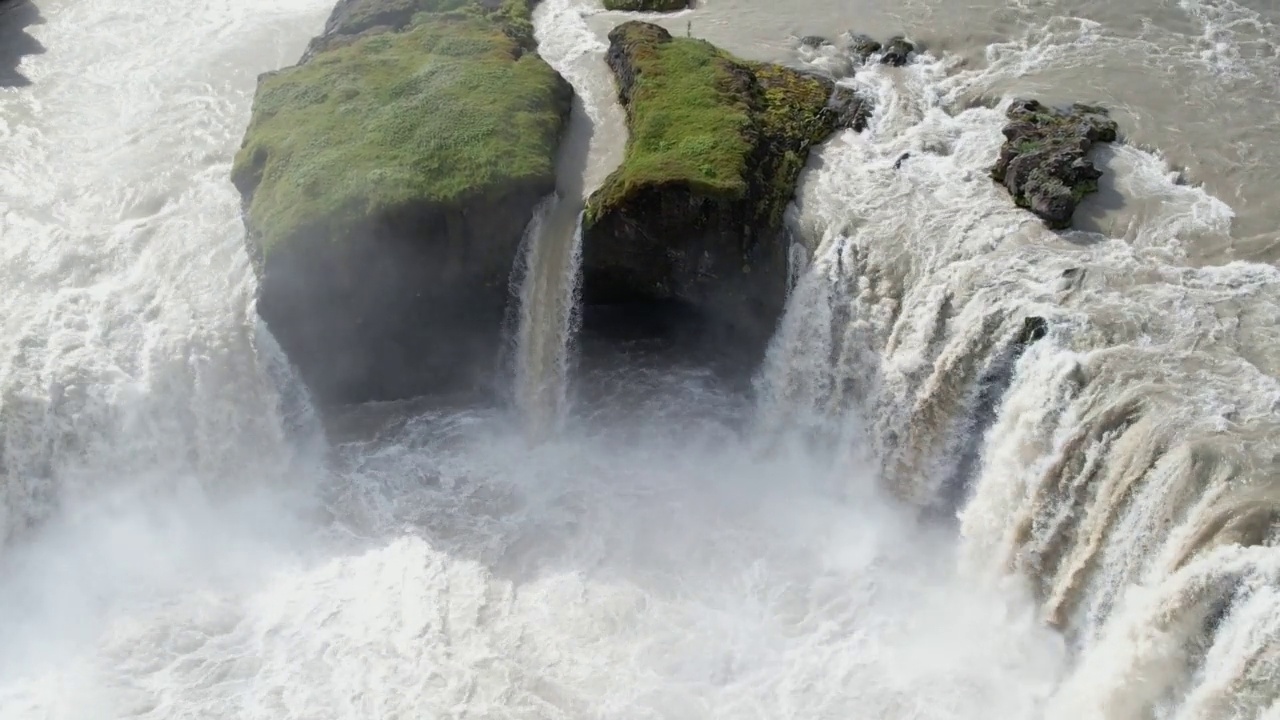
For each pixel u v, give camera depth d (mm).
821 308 25859
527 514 26000
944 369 23844
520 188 26859
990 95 30391
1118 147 28031
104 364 26094
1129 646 19359
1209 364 21531
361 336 27281
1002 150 27609
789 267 26375
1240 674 17453
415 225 26406
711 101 28984
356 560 25094
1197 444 19562
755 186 26734
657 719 21672
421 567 24750
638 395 28156
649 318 28359
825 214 26641
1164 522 19375
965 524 23594
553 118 29484
